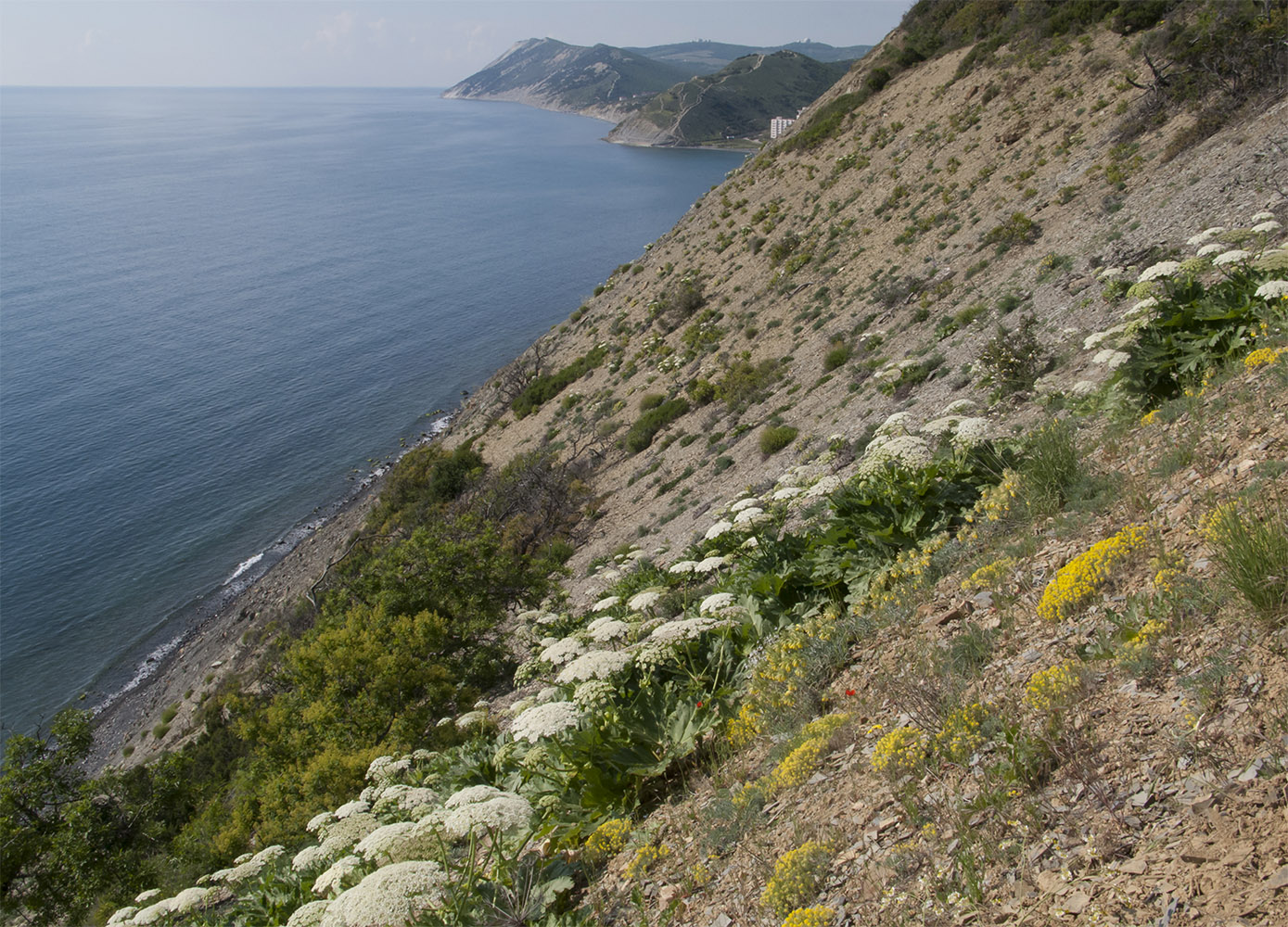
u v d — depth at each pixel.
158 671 43.81
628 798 6.38
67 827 20.45
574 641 8.59
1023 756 3.83
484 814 4.88
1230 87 25.73
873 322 32.69
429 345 94.56
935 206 39.09
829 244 45.22
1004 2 54.38
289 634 36.78
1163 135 27.72
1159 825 3.09
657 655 7.04
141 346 98.62
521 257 143.25
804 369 33.84
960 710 4.50
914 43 63.31
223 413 76.50
